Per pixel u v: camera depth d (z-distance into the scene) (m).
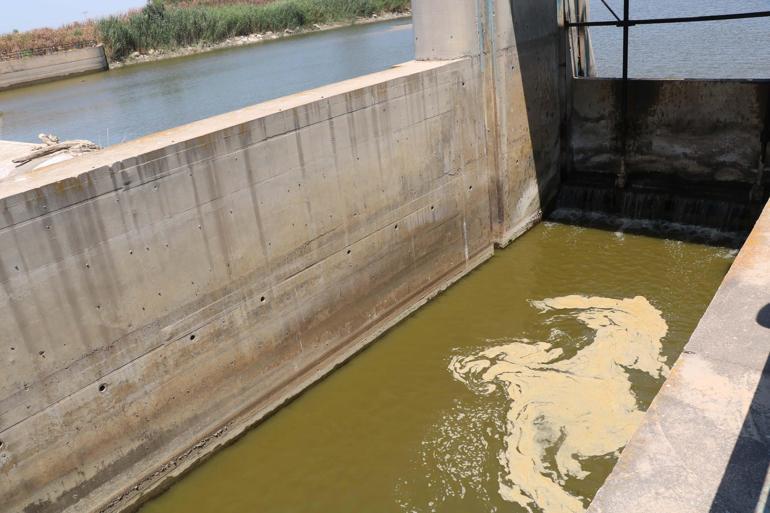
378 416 11.71
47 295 8.83
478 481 10.09
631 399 11.28
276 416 12.02
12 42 48.72
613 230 17.66
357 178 12.77
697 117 16.97
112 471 9.95
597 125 18.66
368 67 37.66
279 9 57.72
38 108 35.72
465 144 15.45
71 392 9.27
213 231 10.53
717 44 28.66
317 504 10.05
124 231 9.46
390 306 14.21
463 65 14.86
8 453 8.77
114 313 9.55
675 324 13.20
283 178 11.38
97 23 52.66
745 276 6.26
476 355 13.02
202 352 10.77
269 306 11.63
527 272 15.99
